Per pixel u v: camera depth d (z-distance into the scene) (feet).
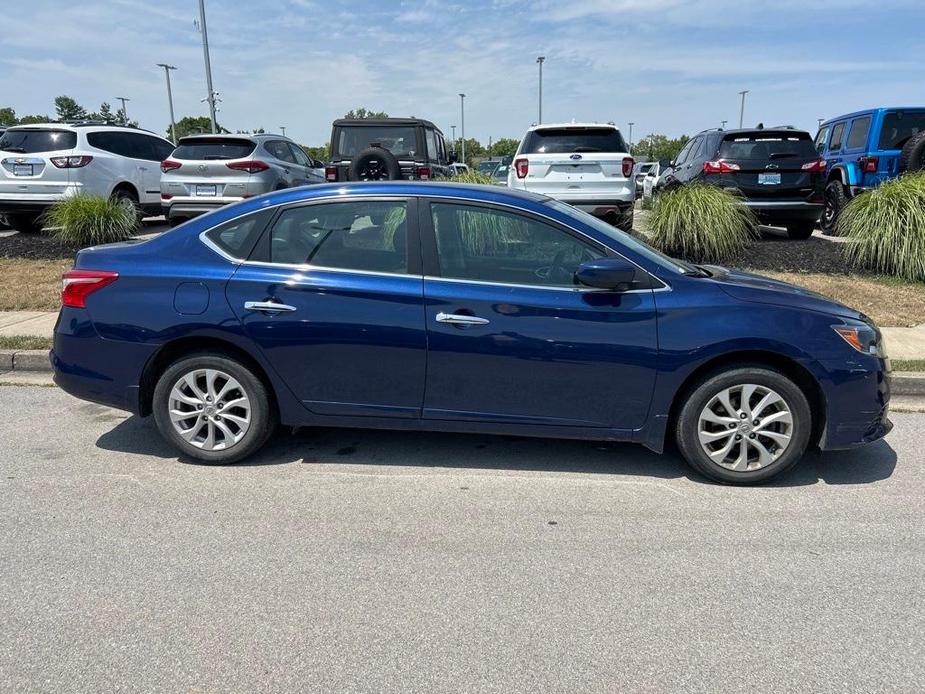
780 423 13.15
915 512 12.48
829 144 45.47
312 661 8.58
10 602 9.72
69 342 14.06
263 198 14.03
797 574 10.52
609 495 13.14
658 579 10.37
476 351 13.07
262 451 15.08
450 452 15.08
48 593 9.94
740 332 12.66
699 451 13.33
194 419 14.26
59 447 15.26
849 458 14.85
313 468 14.26
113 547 11.19
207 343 14.01
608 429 13.37
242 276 13.55
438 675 8.34
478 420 13.53
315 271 13.48
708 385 13.00
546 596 9.95
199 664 8.51
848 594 10.01
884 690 8.13
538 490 13.34
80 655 8.66
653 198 38.04
